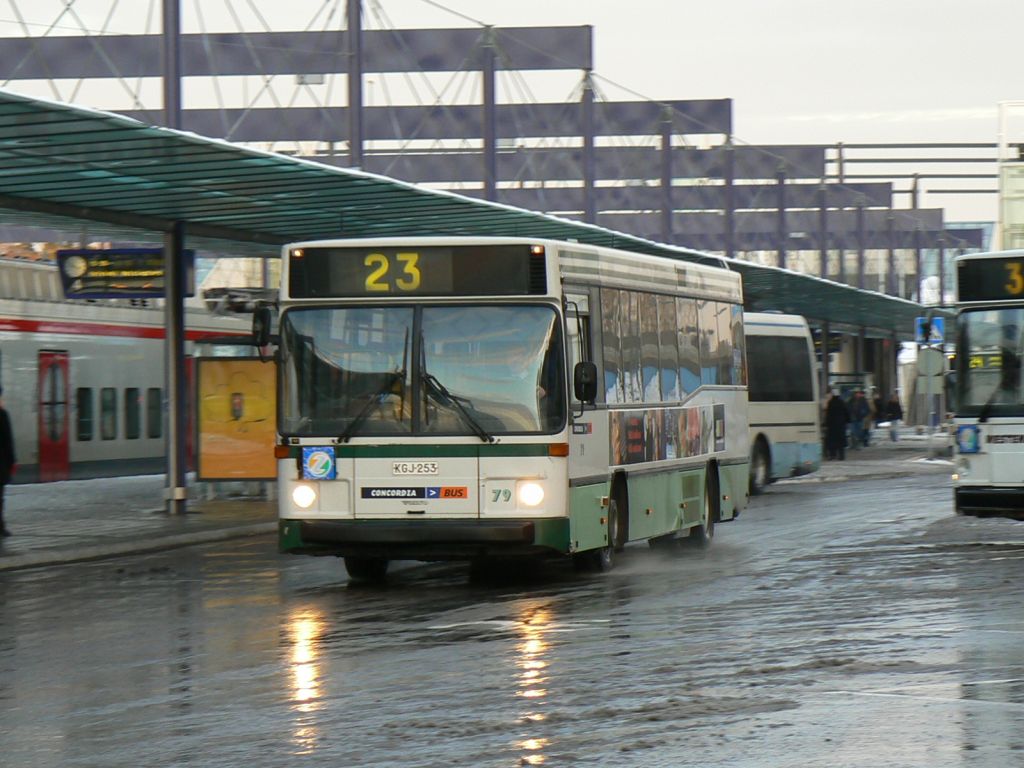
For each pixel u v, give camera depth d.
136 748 12.34
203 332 59.78
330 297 23.58
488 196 73.69
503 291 23.22
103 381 55.81
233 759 11.84
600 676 15.24
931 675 15.02
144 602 22.73
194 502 43.75
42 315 52.56
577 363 23.48
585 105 86.94
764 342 49.56
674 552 29.33
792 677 15.04
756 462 48.22
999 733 12.27
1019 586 22.48
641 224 134.50
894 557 27.31
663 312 28.16
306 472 23.39
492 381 23.14
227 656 17.14
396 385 23.28
